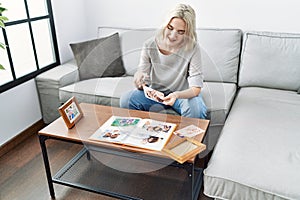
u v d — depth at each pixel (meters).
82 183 1.81
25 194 1.78
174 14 1.61
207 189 1.37
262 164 1.34
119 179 1.86
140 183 1.82
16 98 2.29
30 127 2.45
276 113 1.82
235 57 2.33
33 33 2.52
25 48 2.44
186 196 1.70
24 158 2.13
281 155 1.41
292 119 1.75
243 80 2.30
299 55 2.12
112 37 2.04
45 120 2.57
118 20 2.87
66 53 2.87
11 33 2.29
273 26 2.39
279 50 2.18
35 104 2.49
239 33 2.33
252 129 1.64
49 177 1.72
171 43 1.64
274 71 2.19
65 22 2.78
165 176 1.88
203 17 2.55
